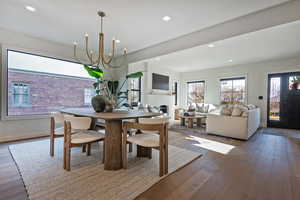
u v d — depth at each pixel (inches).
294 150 114.0
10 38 129.8
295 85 193.2
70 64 182.9
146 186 63.8
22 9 97.6
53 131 94.9
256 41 138.3
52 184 63.9
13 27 123.6
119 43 158.1
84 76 196.1
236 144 128.6
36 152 100.7
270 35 125.0
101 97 101.0
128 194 58.3
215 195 58.9
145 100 224.8
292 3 86.2
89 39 148.2
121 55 206.5
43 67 161.6
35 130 144.3
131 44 161.0
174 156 98.8
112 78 219.0
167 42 151.1
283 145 126.6
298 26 108.7
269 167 84.4
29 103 152.1
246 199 56.7
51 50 155.5
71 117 74.9
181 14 101.7
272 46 151.4
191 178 71.6
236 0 86.4
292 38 131.3
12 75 139.6
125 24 116.3
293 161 93.0
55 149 106.9
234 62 219.9
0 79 125.4
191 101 294.0
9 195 56.7
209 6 92.4
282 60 199.5
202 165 86.4
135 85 214.8
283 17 88.8
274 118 207.8
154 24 116.0
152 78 239.1
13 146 113.1
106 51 187.5
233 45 149.4
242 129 140.3
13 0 88.4
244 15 102.8
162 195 58.4
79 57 179.6
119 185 64.1
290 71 193.8
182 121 214.1
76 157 93.4
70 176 70.6
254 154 105.0
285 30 115.7
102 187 62.4
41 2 90.0
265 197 57.8
